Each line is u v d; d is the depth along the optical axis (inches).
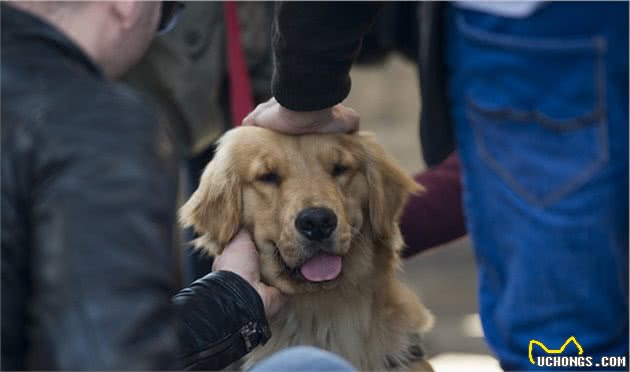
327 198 249.8
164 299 126.0
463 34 167.9
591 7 156.2
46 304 121.8
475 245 174.1
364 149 268.5
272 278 254.2
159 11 163.9
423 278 584.4
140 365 119.8
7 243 129.0
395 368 268.5
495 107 164.7
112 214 124.3
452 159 291.4
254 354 267.7
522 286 165.9
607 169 157.9
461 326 481.4
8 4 146.3
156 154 131.3
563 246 160.9
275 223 252.2
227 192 258.7
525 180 163.3
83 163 126.5
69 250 122.3
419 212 283.7
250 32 319.6
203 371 198.8
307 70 197.6
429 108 182.9
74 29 153.2
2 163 129.5
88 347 119.3
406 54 353.4
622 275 163.2
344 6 185.0
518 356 169.5
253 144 259.3
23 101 132.4
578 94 158.2
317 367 147.7
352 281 263.9
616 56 156.9
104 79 144.2
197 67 319.6
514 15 159.9
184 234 316.5
